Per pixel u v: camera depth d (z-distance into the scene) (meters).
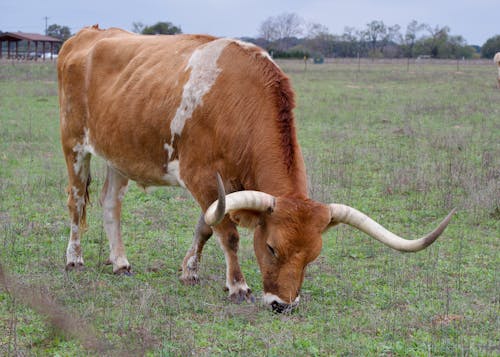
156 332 5.32
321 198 9.85
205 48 6.48
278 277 5.50
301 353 5.02
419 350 5.12
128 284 6.68
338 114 20.11
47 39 58.72
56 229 8.55
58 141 15.10
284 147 5.85
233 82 6.14
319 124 18.19
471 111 20.95
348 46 104.31
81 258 7.30
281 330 5.44
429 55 94.88
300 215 5.41
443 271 7.23
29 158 13.09
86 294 6.14
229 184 6.20
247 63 6.18
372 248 8.06
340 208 5.56
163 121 6.50
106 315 5.65
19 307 5.66
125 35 7.85
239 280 6.33
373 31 104.12
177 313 5.88
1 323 5.42
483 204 9.59
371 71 46.53
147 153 6.74
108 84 7.22
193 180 6.34
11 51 80.31
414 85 32.94
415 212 9.62
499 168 11.92
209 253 7.82
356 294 6.51
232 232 6.26
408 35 100.38
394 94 27.39
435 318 5.83
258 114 5.98
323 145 14.90
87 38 7.97
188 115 6.29
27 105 21.58
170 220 9.28
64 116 7.68
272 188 5.78
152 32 70.88
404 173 11.52
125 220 9.22
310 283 6.82
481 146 14.60
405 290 6.63
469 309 6.08
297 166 5.86
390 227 9.01
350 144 15.02
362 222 5.49
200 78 6.30
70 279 6.62
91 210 9.73
